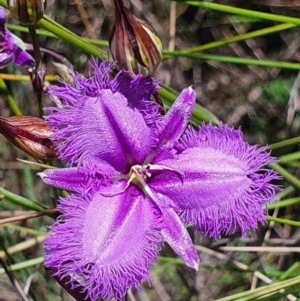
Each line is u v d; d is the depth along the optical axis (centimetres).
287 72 19
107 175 9
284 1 18
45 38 17
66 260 9
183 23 19
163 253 17
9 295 17
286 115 18
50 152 10
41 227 16
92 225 9
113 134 9
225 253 16
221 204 9
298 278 12
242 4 19
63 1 19
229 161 9
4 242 15
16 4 10
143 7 19
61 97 9
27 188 17
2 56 11
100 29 19
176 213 9
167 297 17
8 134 10
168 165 9
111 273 9
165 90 12
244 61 13
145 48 9
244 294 12
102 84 9
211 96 19
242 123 19
